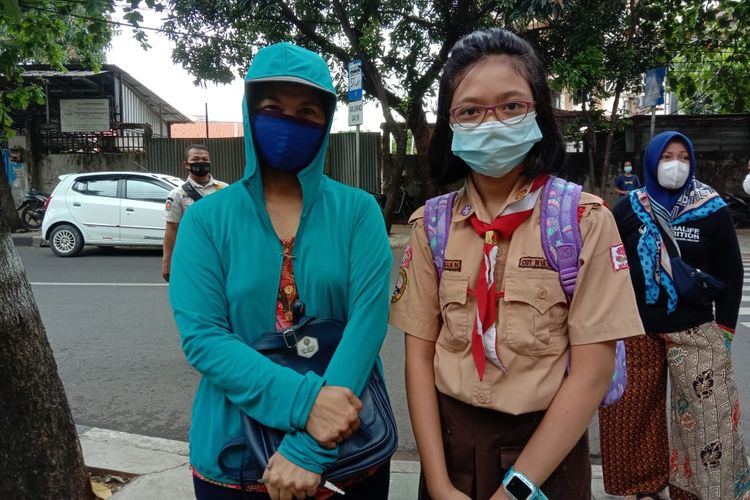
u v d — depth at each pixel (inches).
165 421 137.8
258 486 52.8
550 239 53.4
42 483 83.7
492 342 54.1
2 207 82.2
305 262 56.2
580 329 52.3
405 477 108.1
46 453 84.0
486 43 56.2
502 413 54.6
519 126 54.2
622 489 97.0
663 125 524.7
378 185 554.3
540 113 56.4
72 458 87.8
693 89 450.9
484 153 54.6
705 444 87.9
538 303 52.9
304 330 54.3
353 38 392.2
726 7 390.3
